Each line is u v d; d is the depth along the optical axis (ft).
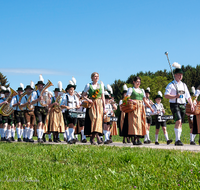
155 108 37.99
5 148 28.17
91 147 25.16
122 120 38.19
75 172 17.20
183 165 17.08
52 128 35.14
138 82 29.58
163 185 14.52
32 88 39.93
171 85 29.01
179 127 28.78
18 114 42.70
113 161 18.97
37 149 25.32
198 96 33.14
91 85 29.27
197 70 239.09
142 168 17.11
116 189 13.97
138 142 30.22
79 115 34.06
